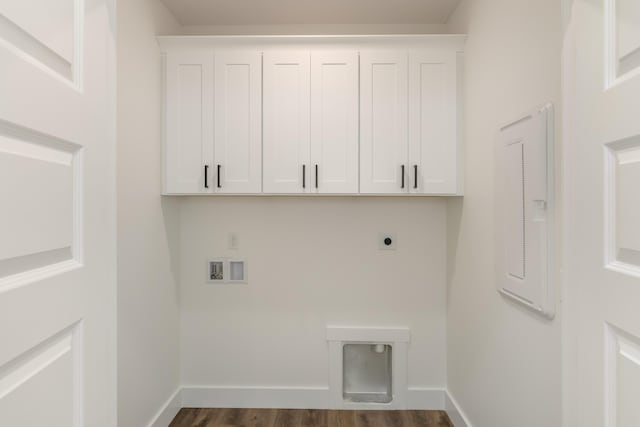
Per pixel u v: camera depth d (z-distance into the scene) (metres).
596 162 0.82
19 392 0.59
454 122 2.21
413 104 2.21
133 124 1.89
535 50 1.39
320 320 2.54
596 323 0.82
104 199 0.87
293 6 2.29
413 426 2.28
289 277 2.54
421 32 2.52
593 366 0.83
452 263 2.38
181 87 2.22
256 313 2.54
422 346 2.52
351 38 2.20
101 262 0.86
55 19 0.68
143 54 2.00
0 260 0.55
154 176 2.13
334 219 2.54
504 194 1.62
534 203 1.37
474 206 2.01
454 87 2.20
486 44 1.85
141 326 1.97
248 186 2.22
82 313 0.77
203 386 2.52
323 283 2.54
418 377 2.52
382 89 2.22
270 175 2.22
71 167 0.74
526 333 1.45
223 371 2.53
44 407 0.66
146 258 2.03
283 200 2.55
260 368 2.54
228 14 2.39
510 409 1.58
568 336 0.96
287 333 2.54
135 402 1.90
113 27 0.91
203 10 2.33
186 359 2.54
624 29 0.73
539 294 1.31
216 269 2.54
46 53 0.66
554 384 1.26
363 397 2.58
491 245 1.78
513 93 1.56
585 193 0.86
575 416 0.94
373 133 2.22
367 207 2.54
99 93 0.84
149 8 2.07
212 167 2.22
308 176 2.22
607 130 0.77
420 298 2.53
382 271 2.54
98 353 0.84
